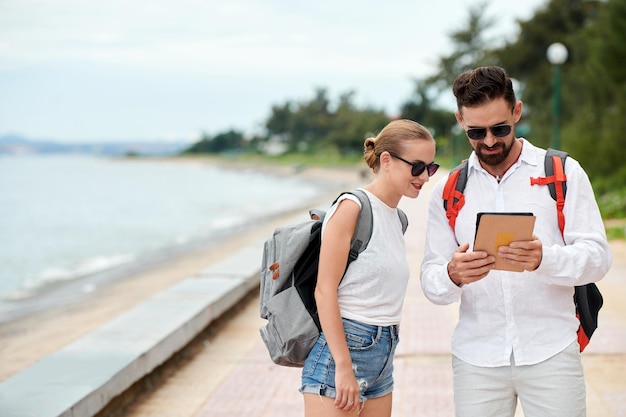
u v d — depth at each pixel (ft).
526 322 8.34
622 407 15.01
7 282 54.03
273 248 8.87
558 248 7.97
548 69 161.48
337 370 8.18
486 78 8.09
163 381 17.67
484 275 7.98
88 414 13.79
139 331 18.61
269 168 438.81
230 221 110.52
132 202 173.17
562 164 8.43
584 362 17.97
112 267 60.13
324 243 8.34
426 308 23.98
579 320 8.77
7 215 134.31
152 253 70.49
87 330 31.65
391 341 8.78
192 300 22.50
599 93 76.48
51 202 175.83
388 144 8.52
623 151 65.00
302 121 499.10
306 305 8.66
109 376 14.90
